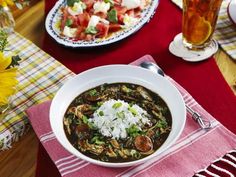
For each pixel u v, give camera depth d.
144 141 0.44
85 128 0.46
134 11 0.67
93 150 0.44
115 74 0.52
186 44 0.60
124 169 0.44
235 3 0.63
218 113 0.51
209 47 0.59
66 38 0.63
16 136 0.51
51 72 0.59
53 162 0.47
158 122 0.46
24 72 0.59
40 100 0.55
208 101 0.52
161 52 0.60
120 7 0.66
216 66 0.57
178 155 0.45
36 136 0.51
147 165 0.44
